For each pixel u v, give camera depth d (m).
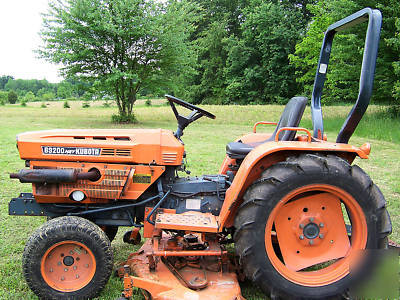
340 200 2.60
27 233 3.75
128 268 2.45
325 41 3.12
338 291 2.47
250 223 2.40
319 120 3.09
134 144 2.78
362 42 13.64
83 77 17.44
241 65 41.56
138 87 19.03
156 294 2.38
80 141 2.79
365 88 2.50
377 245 2.47
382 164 7.62
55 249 2.56
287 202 2.56
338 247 2.62
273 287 2.43
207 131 14.52
